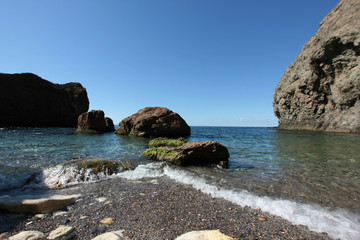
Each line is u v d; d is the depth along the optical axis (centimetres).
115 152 1289
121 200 500
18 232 338
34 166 826
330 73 4191
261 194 550
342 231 361
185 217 407
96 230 348
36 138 2192
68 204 470
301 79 5156
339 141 2177
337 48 3828
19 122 5828
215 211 439
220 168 878
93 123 3728
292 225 380
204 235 315
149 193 555
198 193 556
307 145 1805
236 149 1551
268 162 1012
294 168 872
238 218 406
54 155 1108
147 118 2922
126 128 3272
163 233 340
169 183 652
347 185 630
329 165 930
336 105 4291
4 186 592
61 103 6850
